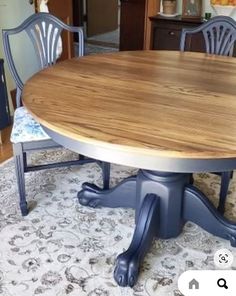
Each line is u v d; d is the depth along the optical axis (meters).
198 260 1.67
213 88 1.56
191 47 3.46
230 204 2.07
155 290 1.51
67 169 2.38
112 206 1.95
